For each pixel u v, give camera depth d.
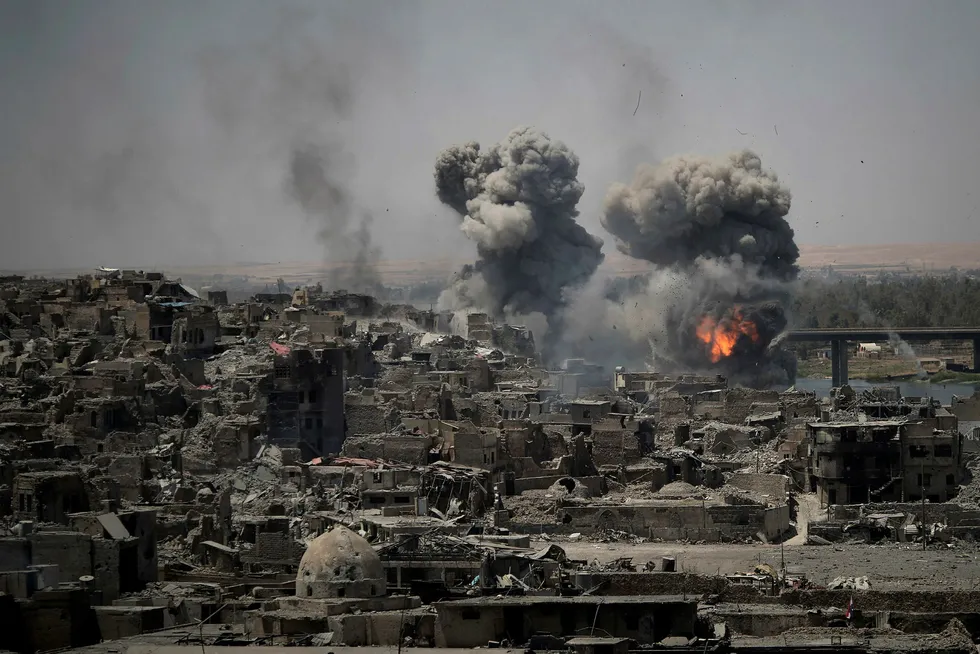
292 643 198.75
